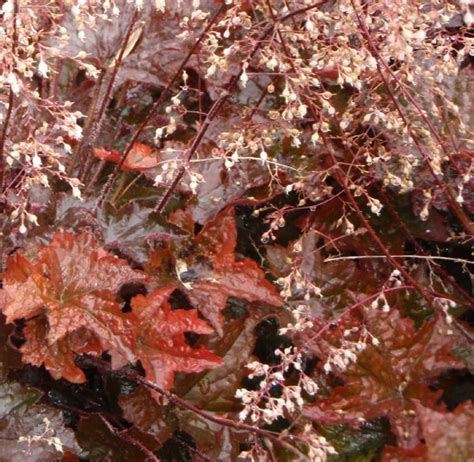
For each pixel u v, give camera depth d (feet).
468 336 2.50
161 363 2.27
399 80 2.36
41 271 2.28
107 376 2.52
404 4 2.17
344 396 2.36
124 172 2.65
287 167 2.48
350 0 2.19
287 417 2.42
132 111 2.76
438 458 2.20
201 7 2.67
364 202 2.68
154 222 2.44
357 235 2.64
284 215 2.72
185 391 2.43
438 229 2.64
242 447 2.44
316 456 2.24
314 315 2.52
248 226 2.73
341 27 2.27
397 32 2.17
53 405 2.50
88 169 2.62
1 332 2.33
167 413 2.42
